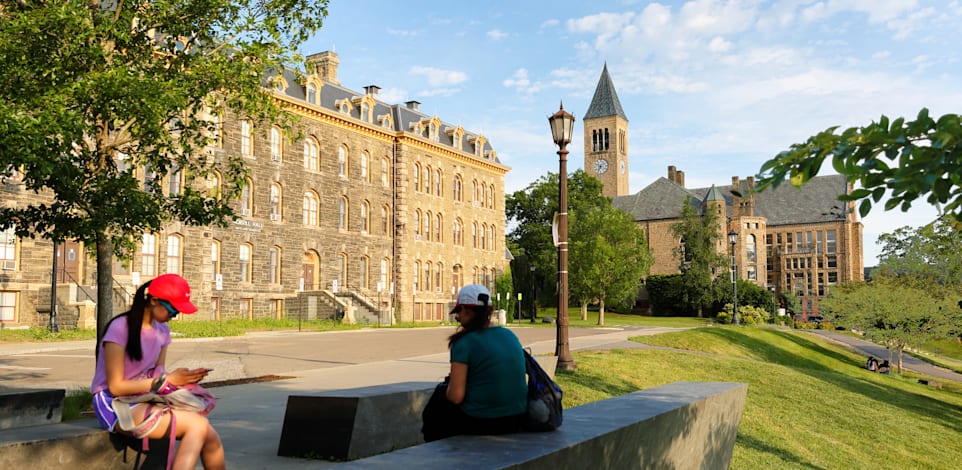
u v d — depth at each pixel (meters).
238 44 12.42
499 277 70.06
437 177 62.38
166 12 12.09
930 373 47.34
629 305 98.62
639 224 115.31
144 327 5.14
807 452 14.79
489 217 70.00
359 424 7.41
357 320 47.75
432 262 60.97
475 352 5.61
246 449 7.94
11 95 10.26
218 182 41.38
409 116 61.12
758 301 90.69
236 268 43.22
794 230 121.69
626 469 6.50
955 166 4.13
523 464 4.69
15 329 29.55
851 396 22.30
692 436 8.38
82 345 24.94
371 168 55.06
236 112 13.85
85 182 11.33
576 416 6.93
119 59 11.77
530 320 74.19
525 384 5.76
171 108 11.36
